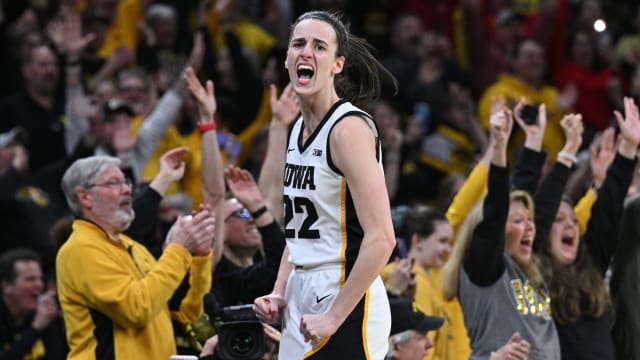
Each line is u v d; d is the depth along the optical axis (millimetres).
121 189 12164
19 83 21875
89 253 11758
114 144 17719
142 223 12898
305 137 9711
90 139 18328
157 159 18172
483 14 25125
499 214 12547
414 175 21281
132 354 11734
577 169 17391
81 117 19516
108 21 21922
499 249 12617
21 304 15383
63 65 20203
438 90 23250
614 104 24562
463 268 12945
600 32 26172
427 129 22734
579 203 15062
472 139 21969
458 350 13672
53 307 14539
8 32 22203
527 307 12797
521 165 14141
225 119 19516
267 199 13773
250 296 12773
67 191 12188
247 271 12812
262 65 23500
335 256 9523
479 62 24875
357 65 10305
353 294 9281
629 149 13828
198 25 21406
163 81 21125
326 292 9523
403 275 12633
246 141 20609
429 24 26312
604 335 13508
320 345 9516
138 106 19312
